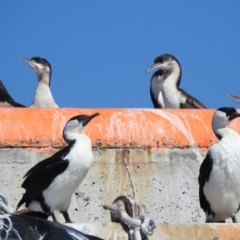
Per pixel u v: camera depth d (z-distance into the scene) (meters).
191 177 16.67
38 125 16.34
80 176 14.41
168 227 13.78
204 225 13.89
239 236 13.91
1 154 16.09
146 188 16.48
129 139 16.58
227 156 15.02
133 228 13.58
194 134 16.84
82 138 14.52
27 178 14.44
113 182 16.39
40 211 14.41
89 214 16.19
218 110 15.37
